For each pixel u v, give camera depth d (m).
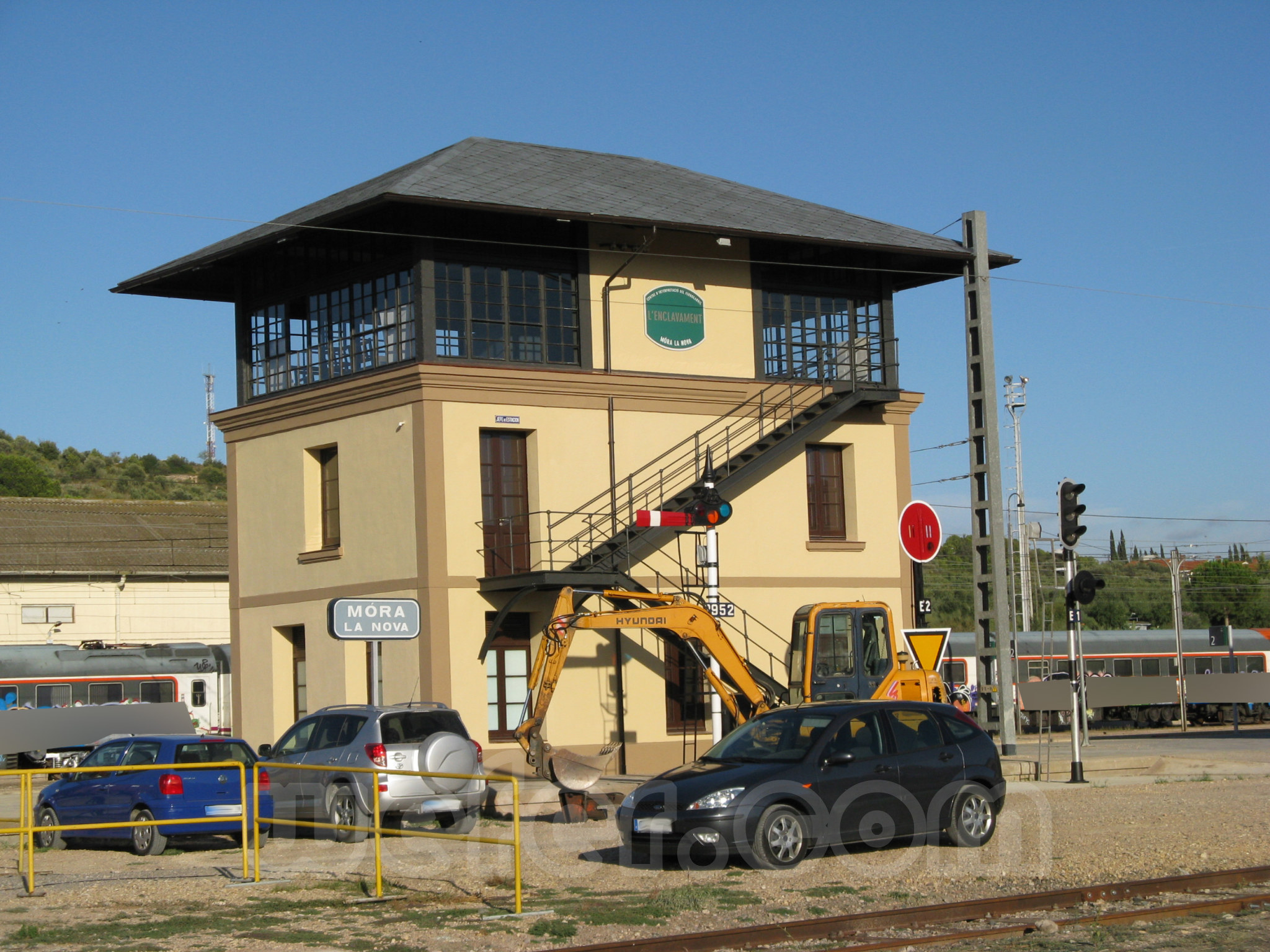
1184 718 45.38
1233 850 14.48
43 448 125.00
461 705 23.72
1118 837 15.48
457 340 24.44
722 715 25.80
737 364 27.17
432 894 12.59
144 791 16.20
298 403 26.00
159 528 54.47
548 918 11.23
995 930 10.43
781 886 12.45
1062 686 39.91
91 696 41.72
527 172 26.39
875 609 23.80
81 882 13.77
